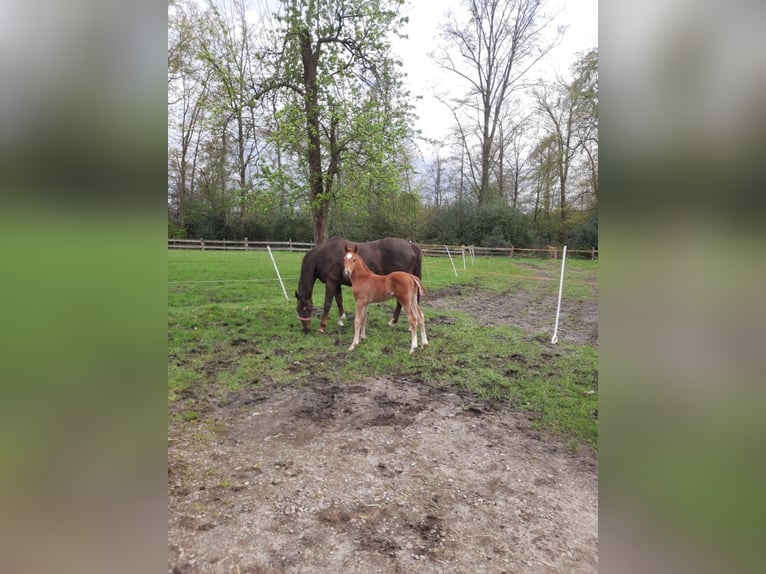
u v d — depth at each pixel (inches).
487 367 169.5
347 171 320.5
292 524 78.5
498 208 818.2
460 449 107.6
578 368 168.2
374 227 837.2
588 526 79.7
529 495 89.0
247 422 122.0
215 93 336.2
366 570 68.0
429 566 69.1
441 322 249.8
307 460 101.5
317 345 199.6
